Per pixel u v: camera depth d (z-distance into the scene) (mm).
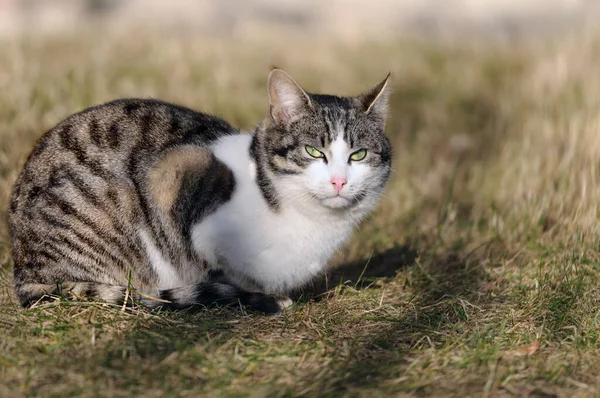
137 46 12141
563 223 6742
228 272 5320
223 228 5074
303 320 5121
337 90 10836
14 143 7648
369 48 13555
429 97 11430
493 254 6641
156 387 4039
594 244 6238
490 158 9164
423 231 7301
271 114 5219
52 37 12781
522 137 9078
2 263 5988
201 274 5363
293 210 5121
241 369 4293
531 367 4387
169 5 20125
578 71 10148
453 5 20219
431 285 5949
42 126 8023
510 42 14742
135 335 4602
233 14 20078
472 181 8547
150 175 5152
